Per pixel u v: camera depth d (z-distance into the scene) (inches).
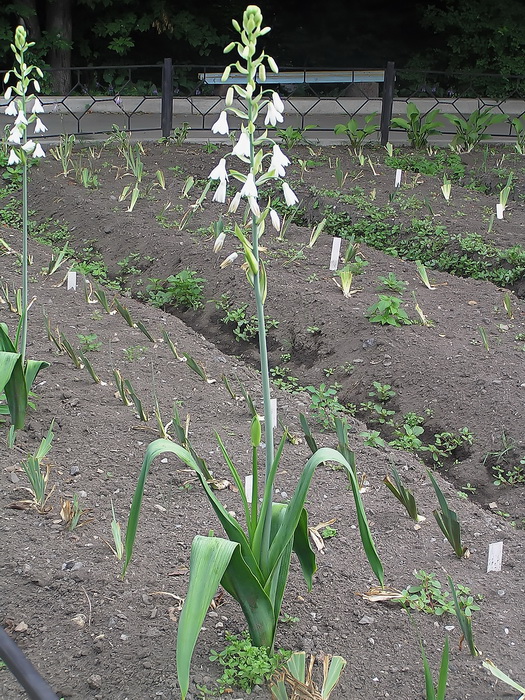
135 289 215.8
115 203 251.8
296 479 140.6
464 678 96.0
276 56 508.7
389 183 275.6
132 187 266.8
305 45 508.1
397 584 113.0
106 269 223.3
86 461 141.3
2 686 93.2
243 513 128.9
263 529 91.9
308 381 180.2
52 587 108.7
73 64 480.4
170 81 320.2
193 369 168.7
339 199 252.7
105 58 484.1
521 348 181.2
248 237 230.2
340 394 175.3
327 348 185.8
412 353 178.7
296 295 198.8
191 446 148.2
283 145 315.6
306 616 105.7
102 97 408.2
